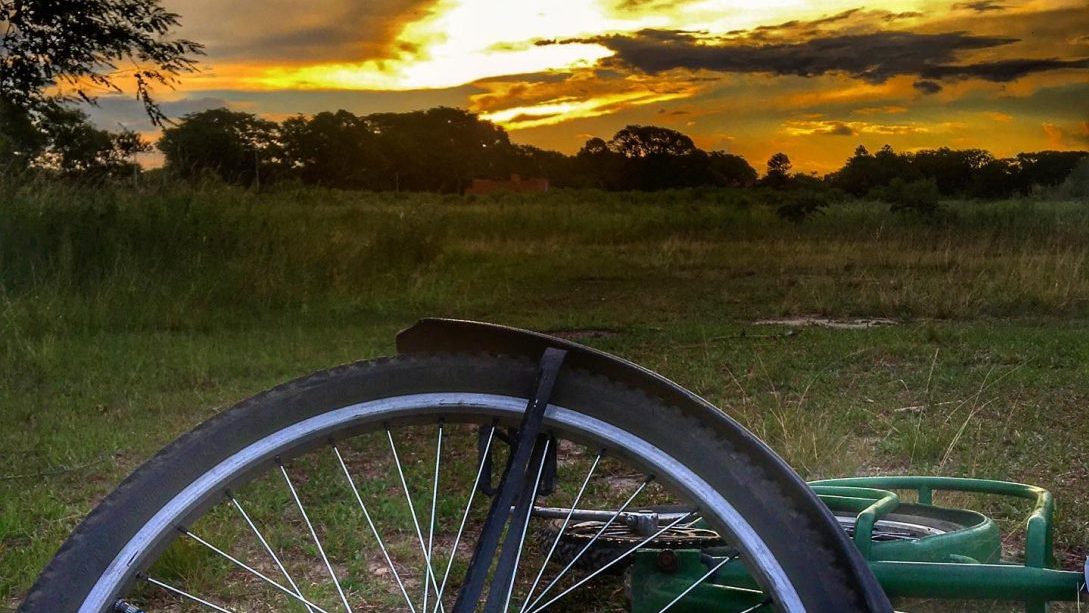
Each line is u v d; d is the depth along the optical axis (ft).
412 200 140.67
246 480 5.69
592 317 37.60
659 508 10.12
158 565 10.80
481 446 5.93
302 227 49.19
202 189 49.52
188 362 26.02
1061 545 11.86
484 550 5.44
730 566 7.68
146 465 5.60
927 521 9.12
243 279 40.22
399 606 10.28
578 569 8.88
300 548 12.04
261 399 5.75
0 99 51.83
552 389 5.57
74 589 5.36
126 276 37.27
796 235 77.61
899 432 17.66
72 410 20.34
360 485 14.76
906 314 38.04
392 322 37.11
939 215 68.80
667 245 75.46
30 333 30.48
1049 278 41.96
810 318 37.50
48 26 53.06
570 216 94.63
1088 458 15.96
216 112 128.16
